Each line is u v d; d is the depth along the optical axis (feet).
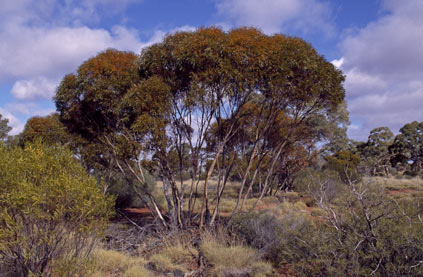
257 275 17.90
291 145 54.60
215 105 29.37
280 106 33.73
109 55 31.99
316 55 30.96
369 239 14.88
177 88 31.19
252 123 39.78
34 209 13.46
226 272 18.74
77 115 34.12
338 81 32.40
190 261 21.89
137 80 31.14
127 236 29.09
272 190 67.77
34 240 14.17
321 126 68.69
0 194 13.52
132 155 31.12
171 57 29.73
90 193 15.08
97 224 16.05
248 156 56.85
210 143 40.32
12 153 15.02
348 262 14.64
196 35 28.19
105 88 30.50
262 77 27.68
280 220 24.89
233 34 27.84
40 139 16.38
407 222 15.38
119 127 32.91
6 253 14.11
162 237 26.30
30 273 13.64
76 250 15.44
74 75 32.32
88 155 38.32
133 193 56.29
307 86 29.66
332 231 16.47
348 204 16.92
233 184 83.82
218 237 24.67
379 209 16.15
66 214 14.74
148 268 20.17
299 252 16.69
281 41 28.94
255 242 22.85
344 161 75.20
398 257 14.12
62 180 14.06
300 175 64.44
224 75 27.68
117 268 18.97
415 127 131.03
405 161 132.46
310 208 45.01
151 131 28.04
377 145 138.41
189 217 31.81
